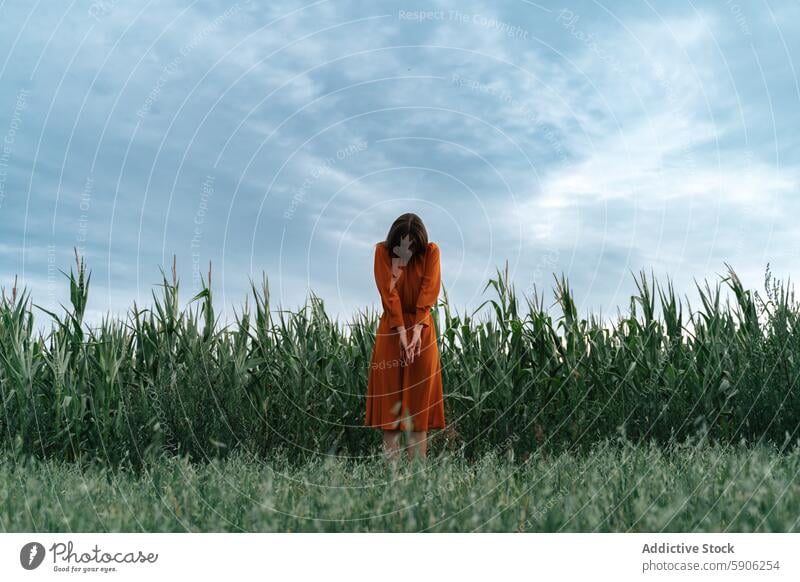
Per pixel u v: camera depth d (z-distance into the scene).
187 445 4.33
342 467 3.90
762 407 4.45
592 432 4.76
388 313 4.25
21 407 4.17
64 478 3.33
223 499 2.77
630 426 4.69
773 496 2.57
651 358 4.87
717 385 4.67
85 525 2.50
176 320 4.65
